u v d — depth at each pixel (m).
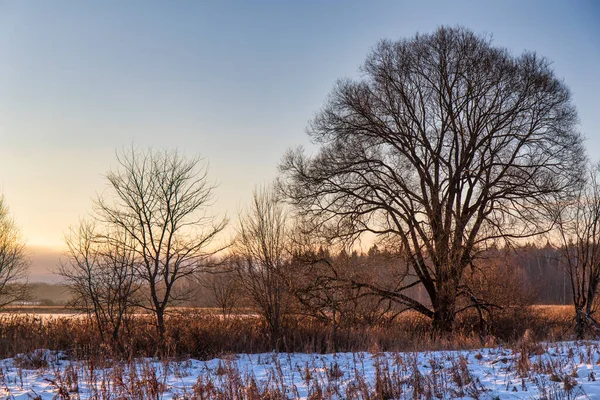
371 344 19.34
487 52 24.33
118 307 20.05
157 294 21.06
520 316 26.86
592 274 24.11
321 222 25.42
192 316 21.09
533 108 24.27
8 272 26.61
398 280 26.75
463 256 24.86
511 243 24.89
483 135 25.12
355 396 9.48
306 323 23.28
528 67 24.19
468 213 25.41
